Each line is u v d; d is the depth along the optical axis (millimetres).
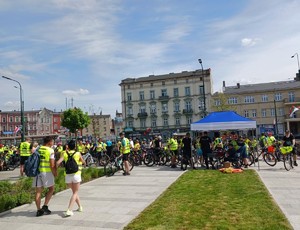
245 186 9844
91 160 19188
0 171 20406
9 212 7781
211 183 10688
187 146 15664
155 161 18234
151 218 6664
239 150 15086
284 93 60938
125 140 14453
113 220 6762
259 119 61844
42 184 7492
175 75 69375
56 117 97625
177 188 10062
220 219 6355
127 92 70625
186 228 5879
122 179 12922
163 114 67938
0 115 86500
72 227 6352
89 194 9836
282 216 6438
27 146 15992
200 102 65688
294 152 14977
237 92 63281
